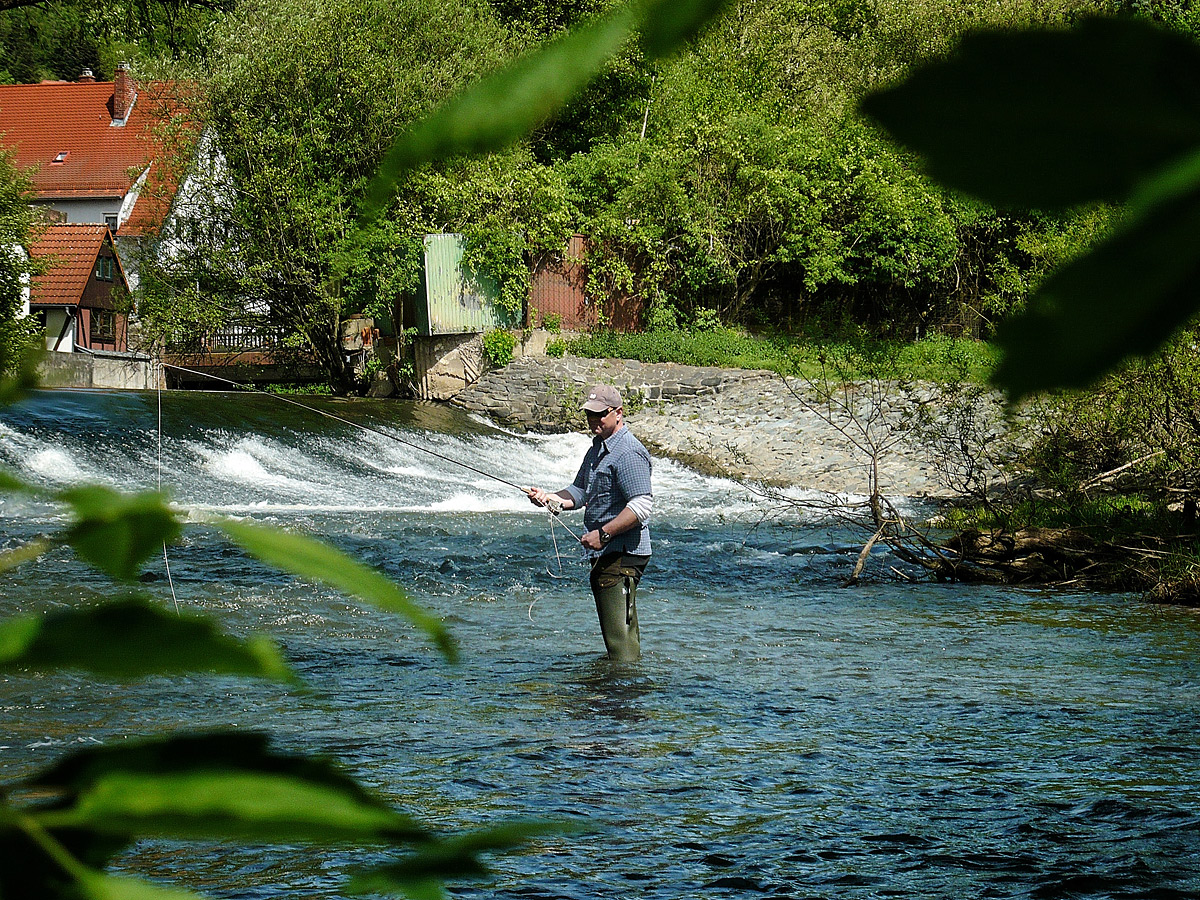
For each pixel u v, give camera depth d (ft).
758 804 21.56
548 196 123.75
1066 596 49.44
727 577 53.16
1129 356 1.25
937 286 131.95
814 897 17.25
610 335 128.88
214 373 132.87
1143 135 1.28
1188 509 59.21
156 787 1.33
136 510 1.44
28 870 1.29
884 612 44.75
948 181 1.34
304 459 89.04
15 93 212.64
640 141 130.31
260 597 41.42
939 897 17.24
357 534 62.23
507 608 43.57
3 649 1.33
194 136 121.29
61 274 165.68
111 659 1.33
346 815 1.37
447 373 121.60
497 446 104.78
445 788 22.06
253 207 118.42
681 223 132.67
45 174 200.44
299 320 122.31
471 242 120.88
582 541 34.55
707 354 124.26
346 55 111.04
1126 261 1.26
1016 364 1.28
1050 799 21.85
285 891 16.33
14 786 1.36
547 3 119.96
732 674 33.01
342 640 35.83
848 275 131.64
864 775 23.39
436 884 1.45
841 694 30.63
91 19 87.30
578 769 23.58
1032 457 62.90
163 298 123.34
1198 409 53.72
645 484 34.60
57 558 1.48
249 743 1.40
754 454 100.32
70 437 80.38
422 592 46.44
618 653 34.76
